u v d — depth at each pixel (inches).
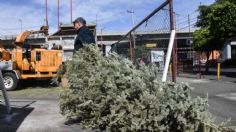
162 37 274.8
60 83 297.6
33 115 323.6
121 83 227.9
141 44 354.9
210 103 434.0
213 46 1675.7
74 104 274.8
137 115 201.2
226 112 364.8
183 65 1369.3
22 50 699.4
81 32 315.0
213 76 1055.6
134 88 212.2
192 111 191.5
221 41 1515.7
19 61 684.7
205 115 194.7
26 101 442.3
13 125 280.7
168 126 195.5
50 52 717.9
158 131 196.2
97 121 243.9
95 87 245.6
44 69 708.7
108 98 229.9
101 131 249.0
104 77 241.1
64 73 298.8
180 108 188.2
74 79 270.7
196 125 191.6
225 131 213.0
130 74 228.2
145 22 327.6
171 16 244.2
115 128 217.6
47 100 456.1
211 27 1275.8
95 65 267.7
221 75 1120.2
